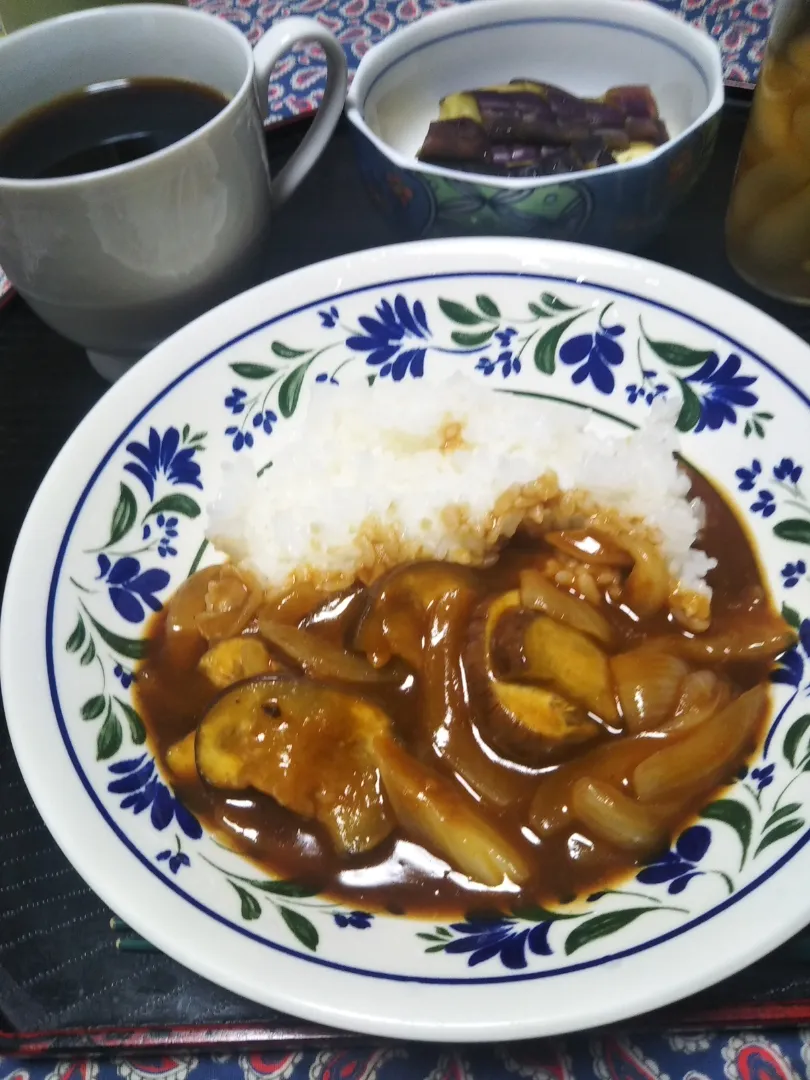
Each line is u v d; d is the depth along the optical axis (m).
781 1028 0.18
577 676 0.22
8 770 0.22
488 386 0.29
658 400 0.28
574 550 0.25
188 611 0.25
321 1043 0.19
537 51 0.34
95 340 0.29
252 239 0.29
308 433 0.28
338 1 0.44
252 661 0.23
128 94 0.30
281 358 0.28
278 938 0.18
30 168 0.27
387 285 0.29
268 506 0.27
